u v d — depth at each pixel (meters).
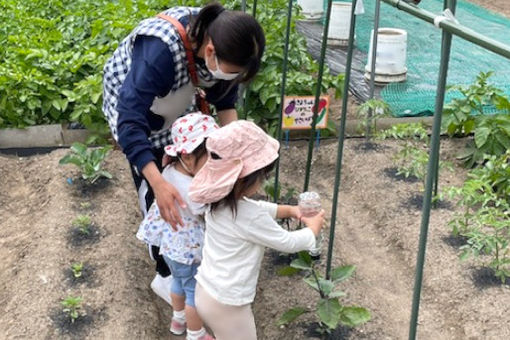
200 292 3.10
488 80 6.90
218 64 2.93
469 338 3.66
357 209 5.08
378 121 6.13
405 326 3.79
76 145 5.10
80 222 4.46
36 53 6.32
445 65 2.50
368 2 9.30
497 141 5.45
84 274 4.10
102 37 7.01
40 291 3.95
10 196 5.23
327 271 3.68
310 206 3.20
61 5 8.03
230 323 3.07
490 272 4.11
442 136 5.98
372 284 4.21
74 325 3.68
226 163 2.83
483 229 4.52
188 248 3.30
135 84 3.06
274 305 3.87
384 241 4.66
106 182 5.15
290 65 6.34
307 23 9.20
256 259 3.02
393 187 5.13
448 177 5.37
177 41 3.04
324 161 5.73
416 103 6.41
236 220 2.93
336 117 6.40
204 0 7.50
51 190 5.08
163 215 3.14
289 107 5.16
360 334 3.64
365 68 7.09
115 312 3.79
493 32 8.12
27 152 5.91
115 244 4.39
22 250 4.44
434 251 4.34
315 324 3.69
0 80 5.93
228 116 3.62
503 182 4.85
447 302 3.95
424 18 2.59
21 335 3.61
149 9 7.38
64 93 6.00
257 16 6.83
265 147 2.88
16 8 7.65
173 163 3.30
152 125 3.40
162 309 4.05
